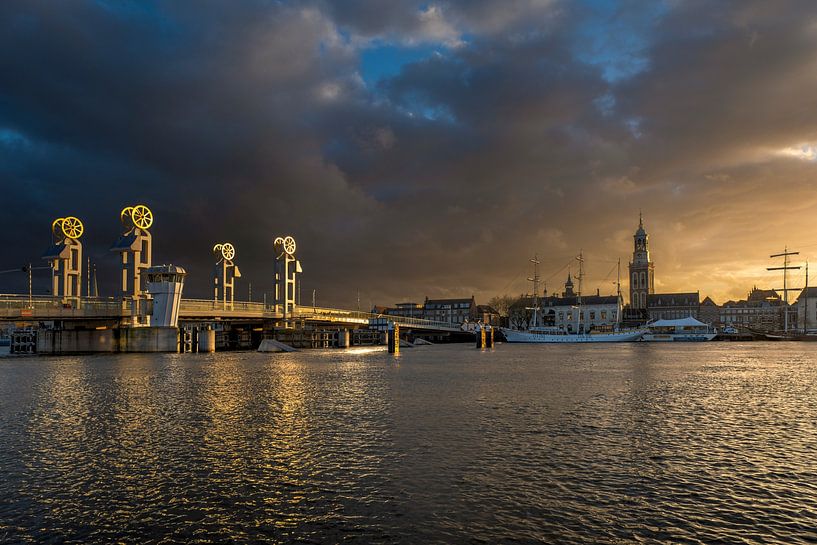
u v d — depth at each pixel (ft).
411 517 56.29
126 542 51.19
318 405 126.82
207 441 88.17
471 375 207.62
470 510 58.03
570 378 193.06
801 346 529.04
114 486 65.87
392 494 62.90
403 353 414.82
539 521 55.16
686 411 117.29
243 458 77.66
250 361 293.64
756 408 121.49
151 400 135.23
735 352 403.34
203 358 316.60
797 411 117.50
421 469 72.18
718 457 78.02
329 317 503.61
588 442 87.04
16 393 148.66
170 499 61.67
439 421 105.60
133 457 78.33
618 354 381.60
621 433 93.91
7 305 293.64
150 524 55.06
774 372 217.97
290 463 75.10
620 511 57.72
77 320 361.92
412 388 161.58
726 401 132.77
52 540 51.60
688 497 61.87
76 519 56.29
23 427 99.96
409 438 90.12
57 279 378.53
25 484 66.64
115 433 94.48
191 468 72.79
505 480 67.51
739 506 59.16
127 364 263.29
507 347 553.64
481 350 474.49
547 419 107.55
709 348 487.61
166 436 91.97
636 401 132.77
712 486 65.46
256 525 54.70
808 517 56.24
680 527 53.83
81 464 74.84
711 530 53.11
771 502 60.34
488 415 112.37
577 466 73.46
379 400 135.23
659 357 336.08
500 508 58.54
